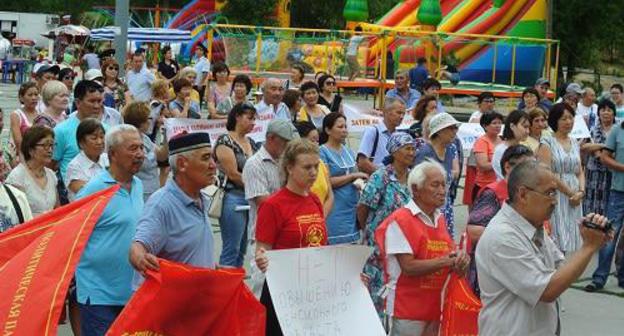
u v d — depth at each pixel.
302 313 6.16
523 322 5.11
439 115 9.09
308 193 6.62
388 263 6.64
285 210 6.47
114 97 14.90
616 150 10.97
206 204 5.96
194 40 34.22
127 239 6.41
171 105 13.38
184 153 5.66
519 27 33.28
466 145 13.61
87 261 6.37
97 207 5.04
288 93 12.09
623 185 10.91
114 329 5.31
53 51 43.66
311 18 51.44
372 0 54.28
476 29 32.75
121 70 19.23
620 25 46.84
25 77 38.88
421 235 6.51
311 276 6.20
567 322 9.59
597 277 10.89
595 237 4.94
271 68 27.25
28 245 5.00
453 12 33.41
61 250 4.91
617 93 15.52
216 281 5.46
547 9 33.56
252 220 8.28
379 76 27.78
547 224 8.05
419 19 30.73
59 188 8.83
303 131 9.15
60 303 4.76
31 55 42.72
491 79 29.78
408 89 15.59
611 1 42.19
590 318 9.77
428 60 28.44
